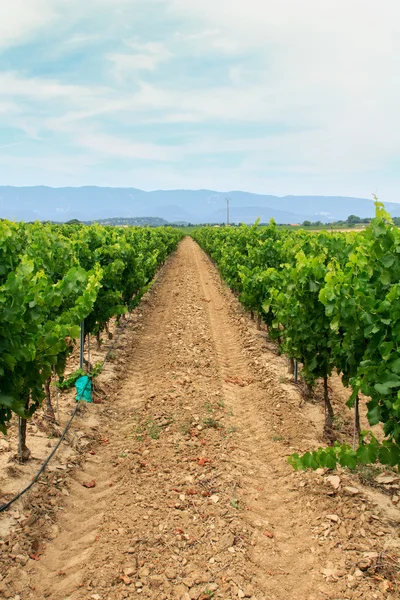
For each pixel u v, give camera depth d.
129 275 13.92
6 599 4.41
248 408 9.22
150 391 9.84
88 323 9.98
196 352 12.59
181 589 4.57
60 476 6.46
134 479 6.51
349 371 6.71
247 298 13.94
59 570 4.86
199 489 6.25
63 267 9.81
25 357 5.35
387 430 5.05
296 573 4.86
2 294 4.93
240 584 4.66
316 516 5.74
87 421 8.29
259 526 5.61
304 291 7.53
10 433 7.44
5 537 5.12
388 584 4.55
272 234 15.96
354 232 10.07
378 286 5.95
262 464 7.12
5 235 7.73
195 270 34.59
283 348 9.00
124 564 4.90
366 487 6.31
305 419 8.48
